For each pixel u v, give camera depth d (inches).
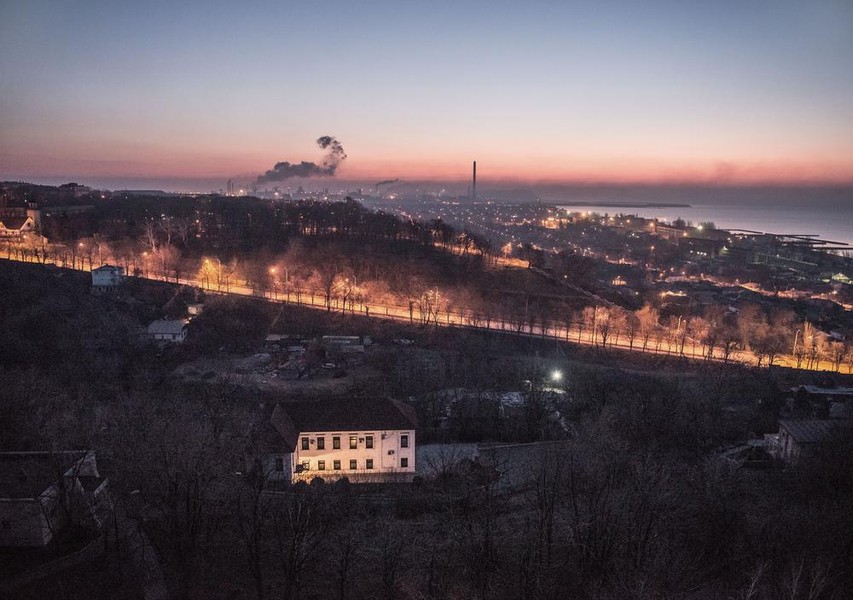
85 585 1929.1
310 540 2129.7
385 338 5851.4
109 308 5935.0
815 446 2955.2
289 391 4608.8
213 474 2380.7
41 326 5241.1
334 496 2578.7
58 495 2154.3
